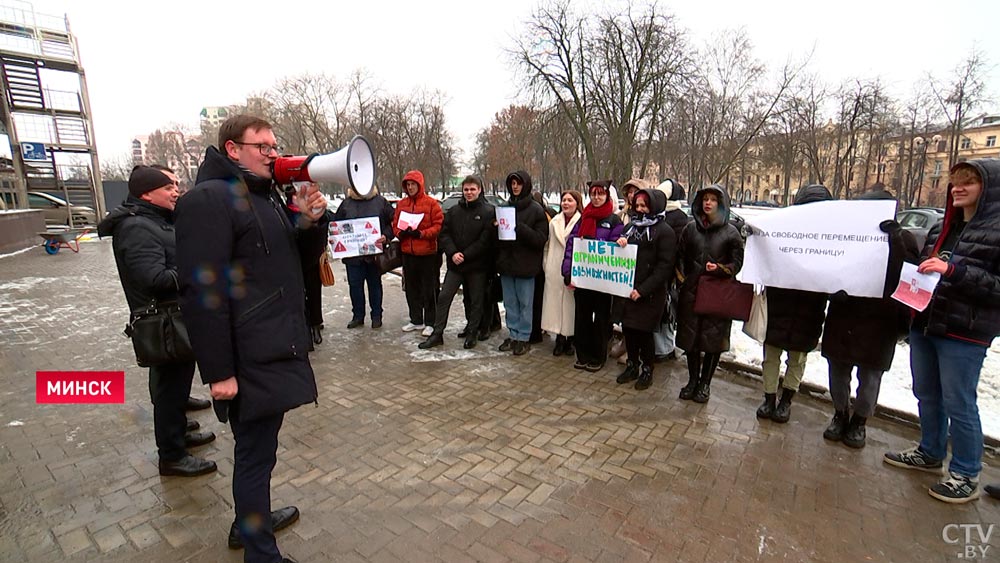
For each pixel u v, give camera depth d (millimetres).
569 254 4645
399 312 7207
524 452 3328
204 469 3053
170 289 2732
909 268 2701
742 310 3730
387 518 2645
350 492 2879
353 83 44500
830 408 4039
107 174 62250
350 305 7621
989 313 2615
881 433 3615
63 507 2723
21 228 14562
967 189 2617
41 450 3328
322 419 3822
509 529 2557
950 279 2588
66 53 18141
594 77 25031
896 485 2979
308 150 48594
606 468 3137
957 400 2775
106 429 3633
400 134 43594
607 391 4363
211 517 2650
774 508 2744
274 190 2240
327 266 4801
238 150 2045
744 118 28578
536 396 4258
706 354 4055
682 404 4102
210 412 3979
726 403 4125
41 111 17891
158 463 3127
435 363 5082
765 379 3803
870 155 34062
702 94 24984
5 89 16750
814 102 30953
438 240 5828
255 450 2104
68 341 5680
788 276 3352
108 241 16422
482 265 5348
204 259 1831
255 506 2100
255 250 1978
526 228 4926
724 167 28078
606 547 2428
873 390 3301
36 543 2438
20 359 5066
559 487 2928
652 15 23438
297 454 3307
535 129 28828
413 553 2381
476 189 5223
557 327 5109
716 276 3787
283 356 2035
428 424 3738
